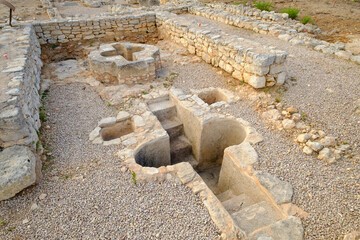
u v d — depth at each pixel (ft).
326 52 24.17
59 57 28.50
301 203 10.68
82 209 10.59
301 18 37.68
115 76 21.29
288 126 15.07
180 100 18.48
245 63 19.24
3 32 23.24
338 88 18.37
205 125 16.34
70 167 12.73
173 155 18.78
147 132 15.31
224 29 31.91
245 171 12.35
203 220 10.15
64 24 29.04
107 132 16.55
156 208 10.67
